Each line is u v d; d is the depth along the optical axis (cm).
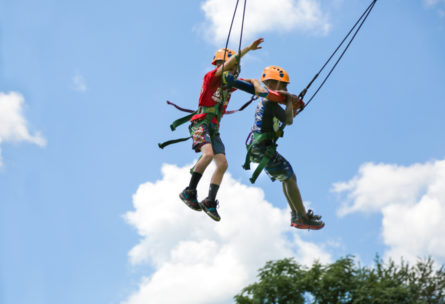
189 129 740
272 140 772
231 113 756
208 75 719
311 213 816
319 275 689
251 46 707
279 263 701
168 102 754
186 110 757
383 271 719
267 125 771
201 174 718
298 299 672
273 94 732
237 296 684
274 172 793
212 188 719
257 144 775
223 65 710
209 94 723
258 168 764
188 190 721
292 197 804
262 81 773
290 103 734
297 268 701
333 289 674
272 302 677
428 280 708
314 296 677
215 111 723
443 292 699
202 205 715
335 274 677
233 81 712
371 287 682
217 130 730
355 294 670
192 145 731
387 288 668
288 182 798
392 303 656
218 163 725
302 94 753
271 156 764
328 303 673
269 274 699
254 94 728
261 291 675
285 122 761
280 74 768
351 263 698
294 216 819
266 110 769
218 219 716
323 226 816
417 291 681
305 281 677
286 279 677
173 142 744
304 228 816
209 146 718
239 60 709
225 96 725
